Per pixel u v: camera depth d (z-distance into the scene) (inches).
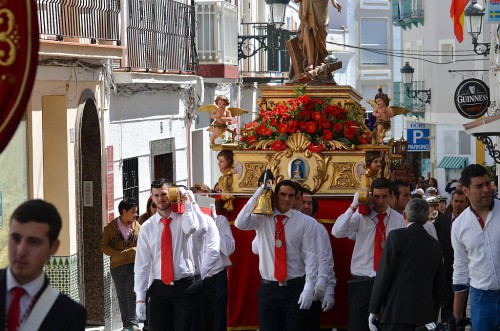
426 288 698.2
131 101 1311.5
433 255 699.4
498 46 1828.2
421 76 3280.0
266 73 2038.6
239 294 861.2
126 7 1283.2
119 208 1022.4
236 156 872.9
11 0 400.5
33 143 1004.6
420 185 1971.0
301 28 945.5
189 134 1599.4
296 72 945.5
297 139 861.2
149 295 766.5
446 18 3070.9
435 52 3117.6
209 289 810.2
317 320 795.4
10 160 961.5
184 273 757.3
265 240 757.9
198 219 757.3
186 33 1515.7
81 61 1111.6
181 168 1555.1
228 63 1713.8
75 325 406.3
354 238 791.7
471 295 705.0
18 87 403.2
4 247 945.5
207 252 765.9
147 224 761.0
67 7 1074.7
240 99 1978.3
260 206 738.8
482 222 695.1
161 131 1445.6
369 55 3848.4
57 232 406.3
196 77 1546.5
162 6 1416.1
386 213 774.5
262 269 762.2
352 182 858.1
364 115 930.7
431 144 3189.0
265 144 866.1
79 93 1114.1
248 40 2026.3
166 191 749.3
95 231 1180.5
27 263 399.9
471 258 700.7
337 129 866.8
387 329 703.1
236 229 862.5
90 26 1139.9
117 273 1021.2
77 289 1114.7
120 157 1266.0
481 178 687.1
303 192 826.2
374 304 702.5
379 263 704.4
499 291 694.5
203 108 908.6
